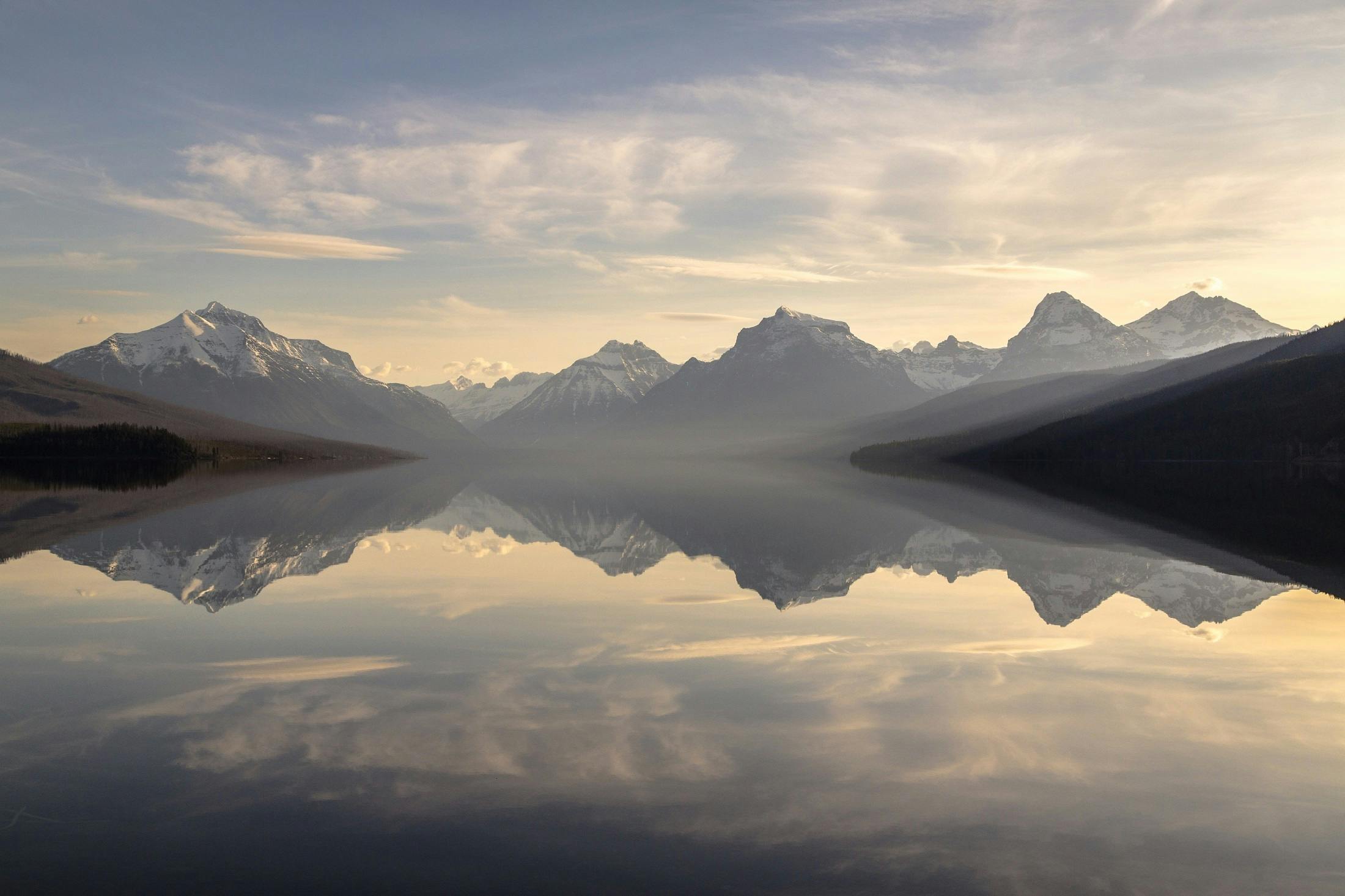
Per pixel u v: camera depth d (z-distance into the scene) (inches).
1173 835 574.6
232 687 892.0
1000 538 2311.8
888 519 2930.6
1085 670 960.3
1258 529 2536.9
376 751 709.9
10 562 1809.8
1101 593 1449.3
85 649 1053.2
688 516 3112.7
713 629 1171.9
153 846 554.3
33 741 732.7
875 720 790.5
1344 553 1961.1
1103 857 547.5
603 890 506.9
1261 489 4899.1
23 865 531.5
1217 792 638.5
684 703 836.0
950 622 1214.9
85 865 532.4
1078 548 2089.1
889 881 518.3
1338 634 1131.3
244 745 722.8
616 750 715.4
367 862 537.3
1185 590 1470.2
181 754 703.1
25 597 1412.4
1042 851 554.6
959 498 4136.3
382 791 633.6
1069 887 513.3
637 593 1471.5
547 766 682.2
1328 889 510.6
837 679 922.7
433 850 552.4
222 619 1237.7
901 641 1101.7
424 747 718.5
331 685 900.6
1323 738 743.1
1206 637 1119.0
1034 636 1128.2
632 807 611.8
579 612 1293.1
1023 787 647.8
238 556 1946.4
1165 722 784.3
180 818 590.6
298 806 609.0
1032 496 4340.6
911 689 885.8
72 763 682.8
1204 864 539.8
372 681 911.7
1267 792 637.9
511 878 519.5
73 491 4532.5
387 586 1549.0
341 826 580.7
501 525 2790.4
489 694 866.1
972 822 592.7
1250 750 717.9
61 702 840.3
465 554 2018.9
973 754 708.7
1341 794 634.8
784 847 557.3
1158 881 519.8
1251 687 893.2
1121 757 704.4
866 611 1305.4
